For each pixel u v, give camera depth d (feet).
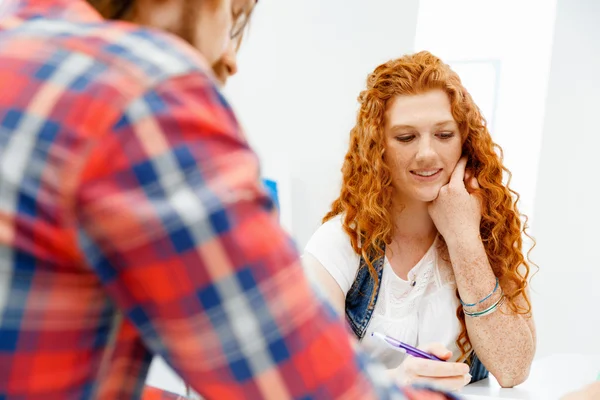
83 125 0.95
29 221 0.96
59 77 0.99
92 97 0.96
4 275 0.97
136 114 0.95
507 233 3.90
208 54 1.33
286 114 7.39
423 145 3.68
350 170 4.01
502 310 3.68
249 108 7.27
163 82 0.98
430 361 2.99
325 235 3.96
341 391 1.06
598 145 7.87
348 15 7.30
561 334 8.11
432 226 3.95
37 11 1.18
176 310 0.99
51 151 0.95
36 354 1.01
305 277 1.09
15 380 1.01
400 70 3.77
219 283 0.97
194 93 1.02
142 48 1.03
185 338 1.00
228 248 0.97
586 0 7.72
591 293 8.03
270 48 7.23
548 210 8.02
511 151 8.20
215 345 1.00
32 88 0.99
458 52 8.25
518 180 8.15
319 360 1.05
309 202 7.48
